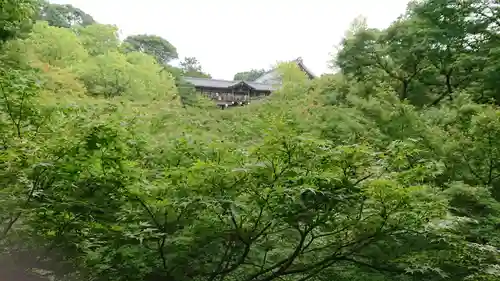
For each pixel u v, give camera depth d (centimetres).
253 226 502
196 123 1011
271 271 591
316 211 479
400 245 557
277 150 454
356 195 475
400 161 513
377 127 958
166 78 3203
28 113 517
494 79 1466
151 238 445
